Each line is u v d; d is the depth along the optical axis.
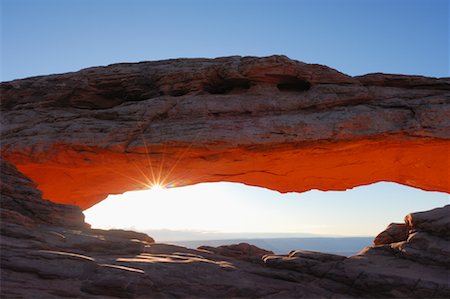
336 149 24.78
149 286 13.33
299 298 14.32
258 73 25.67
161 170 26.09
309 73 25.50
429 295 13.62
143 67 28.08
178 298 13.30
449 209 16.88
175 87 26.72
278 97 25.56
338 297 14.57
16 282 12.33
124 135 24.69
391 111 24.58
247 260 18.12
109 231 18.94
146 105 25.69
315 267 16.00
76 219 18.86
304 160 25.88
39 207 17.94
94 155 25.06
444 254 14.94
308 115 24.80
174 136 24.11
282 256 17.23
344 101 25.17
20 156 25.09
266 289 14.66
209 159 24.73
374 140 24.30
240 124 24.47
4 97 28.38
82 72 28.02
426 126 23.92
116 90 27.92
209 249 21.17
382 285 14.29
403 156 26.11
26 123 26.52
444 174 27.22
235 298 13.97
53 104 27.77
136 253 16.81
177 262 15.45
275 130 24.14
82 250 15.80
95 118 26.23
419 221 16.56
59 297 12.09
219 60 27.77
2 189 17.52
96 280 13.02
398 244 16.42
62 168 25.92
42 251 14.02
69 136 25.09
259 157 25.03
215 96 25.78
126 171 26.42
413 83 25.72
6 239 14.55
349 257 16.44
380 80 25.86
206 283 14.30
